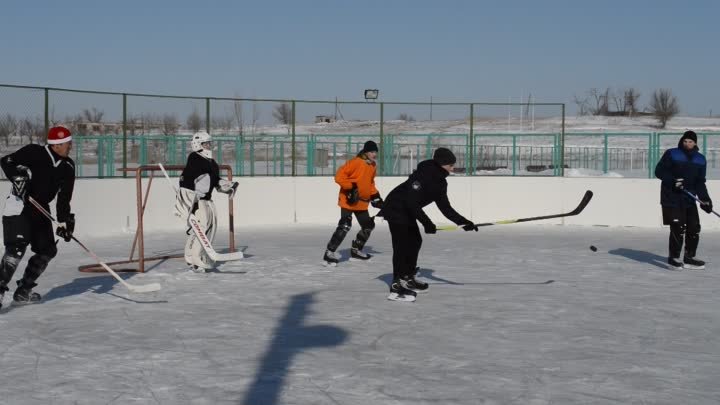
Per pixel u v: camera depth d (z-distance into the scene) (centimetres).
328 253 941
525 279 852
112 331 584
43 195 664
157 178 1423
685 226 955
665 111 6681
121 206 1361
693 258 952
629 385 451
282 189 1577
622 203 1579
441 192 693
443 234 1392
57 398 421
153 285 694
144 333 578
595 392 437
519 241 1266
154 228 1417
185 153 1491
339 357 510
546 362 500
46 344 542
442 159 686
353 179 945
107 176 1377
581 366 491
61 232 668
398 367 486
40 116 1267
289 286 794
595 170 2772
